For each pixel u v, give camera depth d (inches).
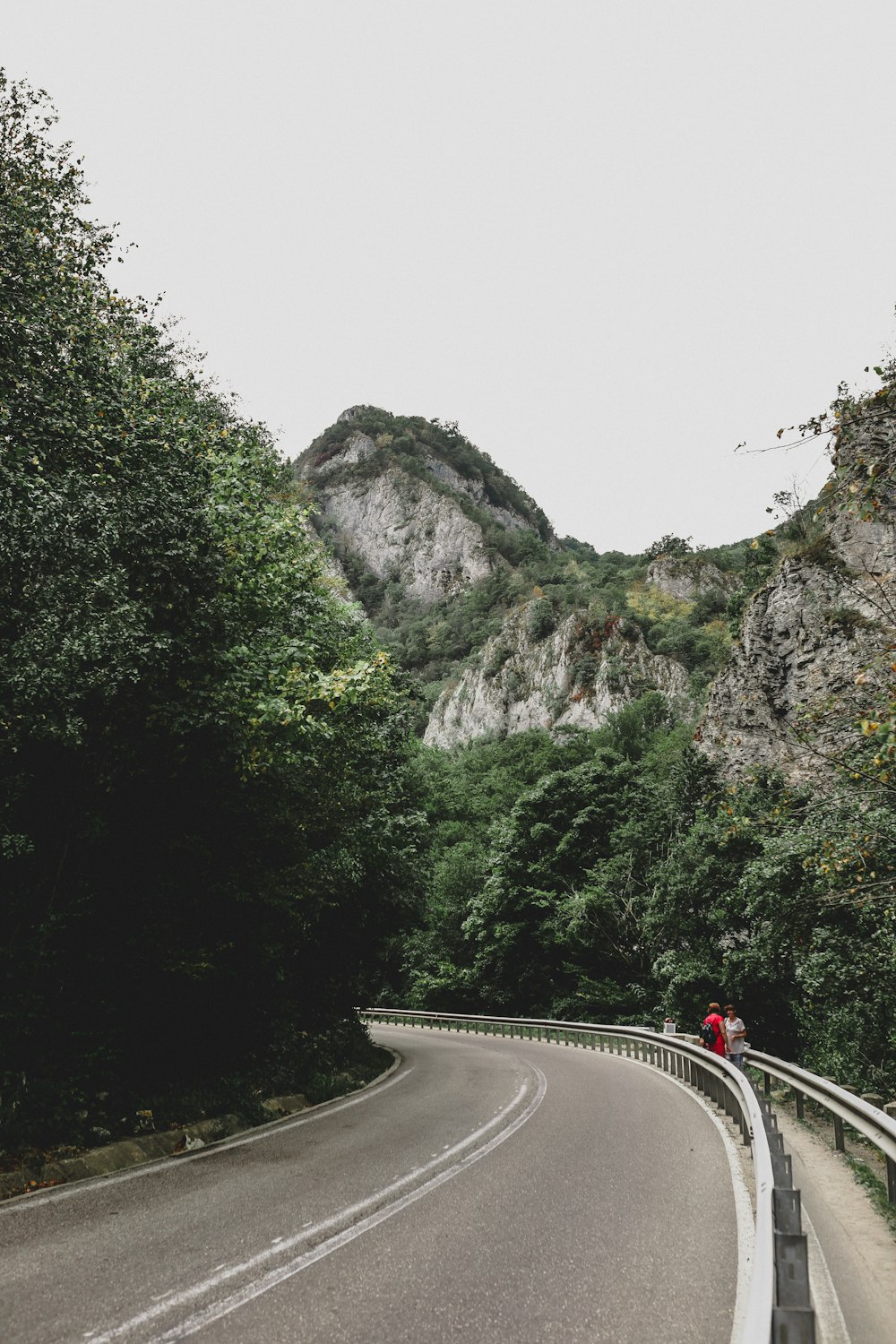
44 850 396.5
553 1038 1197.7
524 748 3501.5
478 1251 226.7
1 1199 290.5
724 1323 177.6
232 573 444.5
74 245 384.8
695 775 1398.9
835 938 629.6
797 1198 156.4
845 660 940.6
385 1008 1893.5
